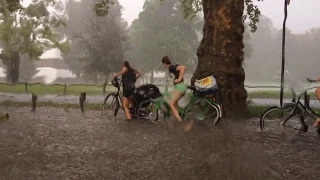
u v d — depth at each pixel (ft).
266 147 23.79
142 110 35.60
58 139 26.13
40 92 86.58
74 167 18.92
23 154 21.52
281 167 19.20
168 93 34.14
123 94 35.63
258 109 46.21
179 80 31.58
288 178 17.40
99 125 32.60
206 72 38.81
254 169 18.81
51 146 23.80
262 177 17.51
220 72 38.37
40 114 41.14
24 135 27.63
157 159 20.54
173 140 25.67
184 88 31.65
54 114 41.14
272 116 30.12
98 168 18.76
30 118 37.58
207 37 39.47
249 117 38.17
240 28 39.29
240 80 39.19
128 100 35.55
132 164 19.54
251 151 22.66
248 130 29.91
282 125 29.66
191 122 31.73
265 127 30.32
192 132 28.43
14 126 31.94
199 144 24.39
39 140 25.76
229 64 38.63
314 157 21.43
